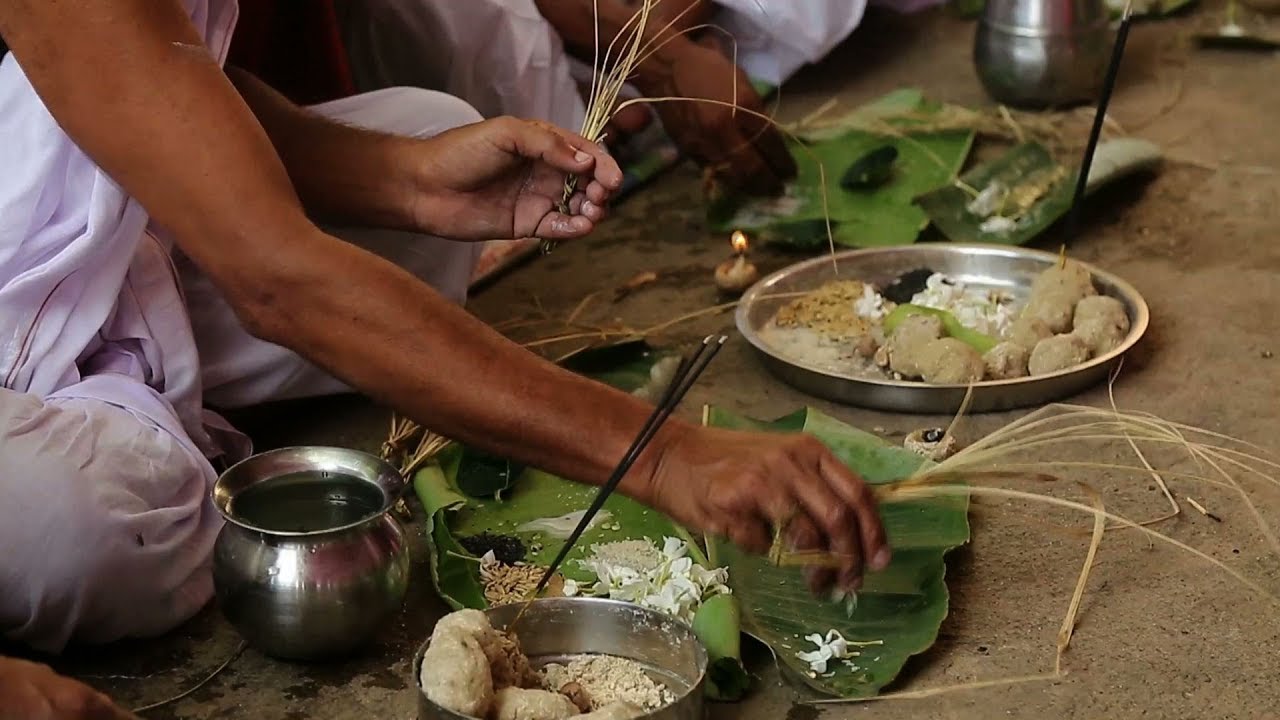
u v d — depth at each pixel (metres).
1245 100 4.18
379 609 1.94
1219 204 3.48
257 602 1.90
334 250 1.78
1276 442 2.46
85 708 1.43
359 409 2.67
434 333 1.79
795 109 4.20
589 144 2.24
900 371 2.68
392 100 2.68
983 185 3.43
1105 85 2.98
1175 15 4.97
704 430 1.85
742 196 3.48
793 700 1.87
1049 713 1.84
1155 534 2.05
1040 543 2.21
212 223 1.78
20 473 1.86
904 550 2.10
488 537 2.18
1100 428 2.51
